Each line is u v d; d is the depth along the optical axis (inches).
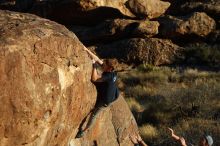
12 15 244.4
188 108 804.6
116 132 330.3
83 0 1272.1
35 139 220.5
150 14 1309.1
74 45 243.1
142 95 950.4
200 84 977.5
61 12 1315.2
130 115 356.5
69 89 240.1
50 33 228.7
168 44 1228.5
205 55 1197.1
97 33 1263.5
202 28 1242.6
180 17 1272.1
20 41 210.1
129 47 1221.1
